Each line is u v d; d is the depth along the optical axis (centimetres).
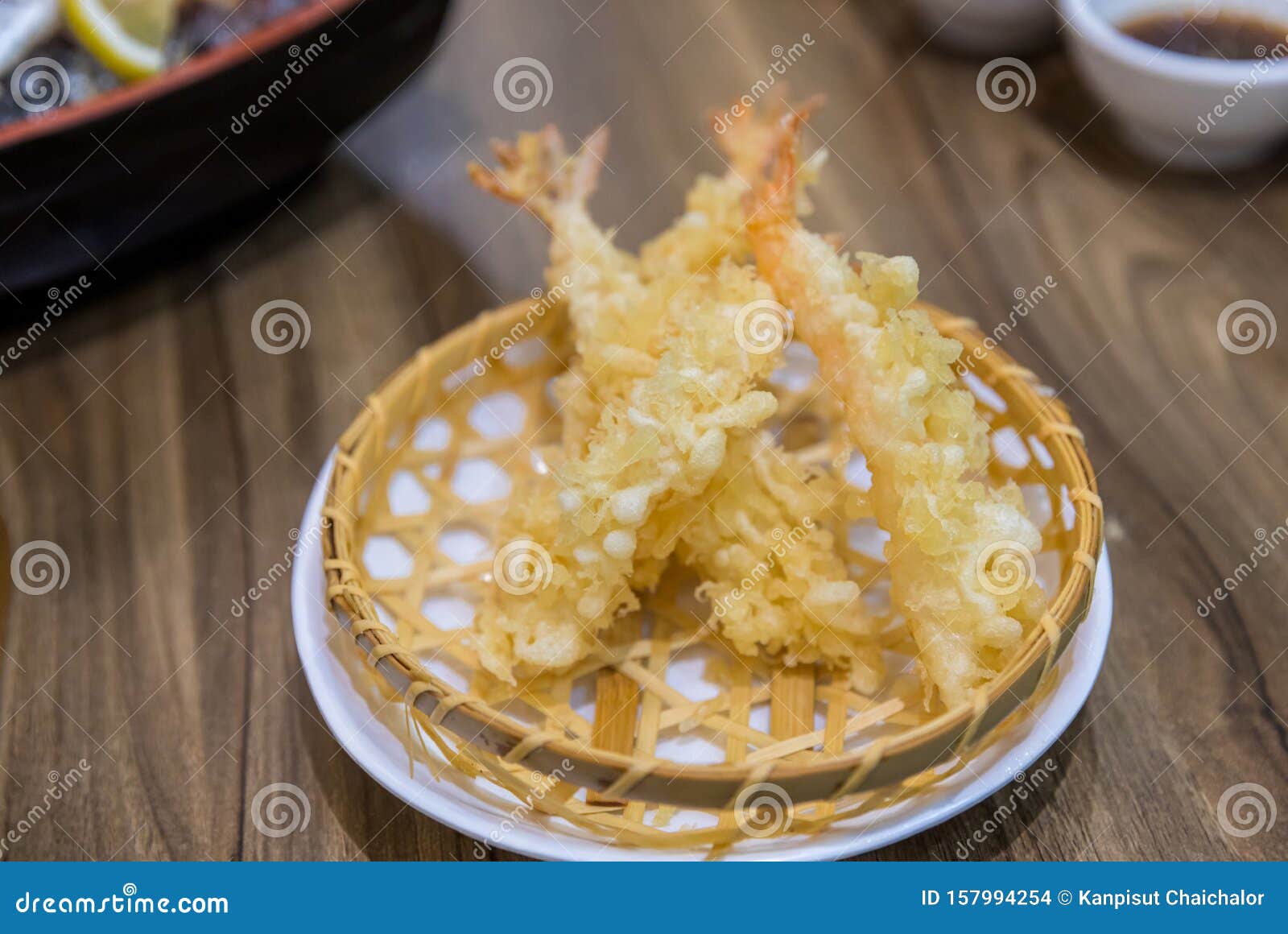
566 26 61
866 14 60
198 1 52
